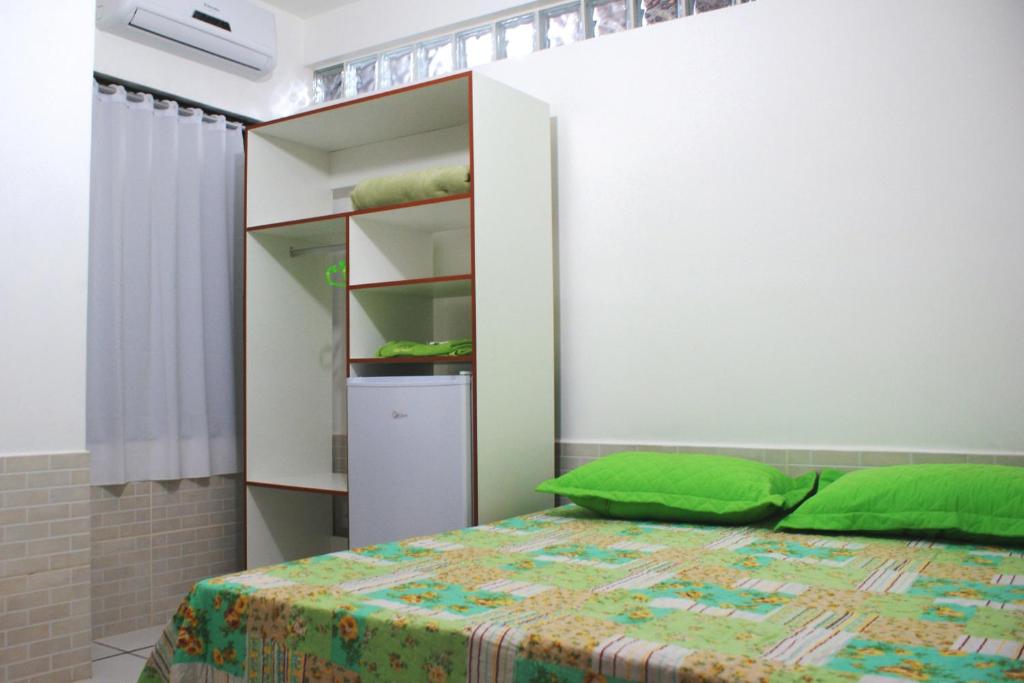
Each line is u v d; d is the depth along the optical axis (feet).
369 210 11.26
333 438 14.26
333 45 14.56
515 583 6.24
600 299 11.58
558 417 11.89
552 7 12.41
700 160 10.87
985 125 9.15
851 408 9.80
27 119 9.91
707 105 10.84
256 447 12.97
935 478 7.82
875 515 7.85
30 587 9.64
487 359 10.37
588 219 11.71
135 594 12.14
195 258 12.87
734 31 10.67
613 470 9.46
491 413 10.38
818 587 6.02
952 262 9.28
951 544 7.55
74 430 10.18
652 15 11.59
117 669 10.45
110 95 12.02
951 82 9.34
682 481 9.00
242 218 13.74
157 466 12.28
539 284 11.34
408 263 12.43
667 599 5.71
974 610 5.34
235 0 13.37
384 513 10.73
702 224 10.83
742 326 10.52
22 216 9.82
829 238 9.98
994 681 4.01
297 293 13.75
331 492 11.69
